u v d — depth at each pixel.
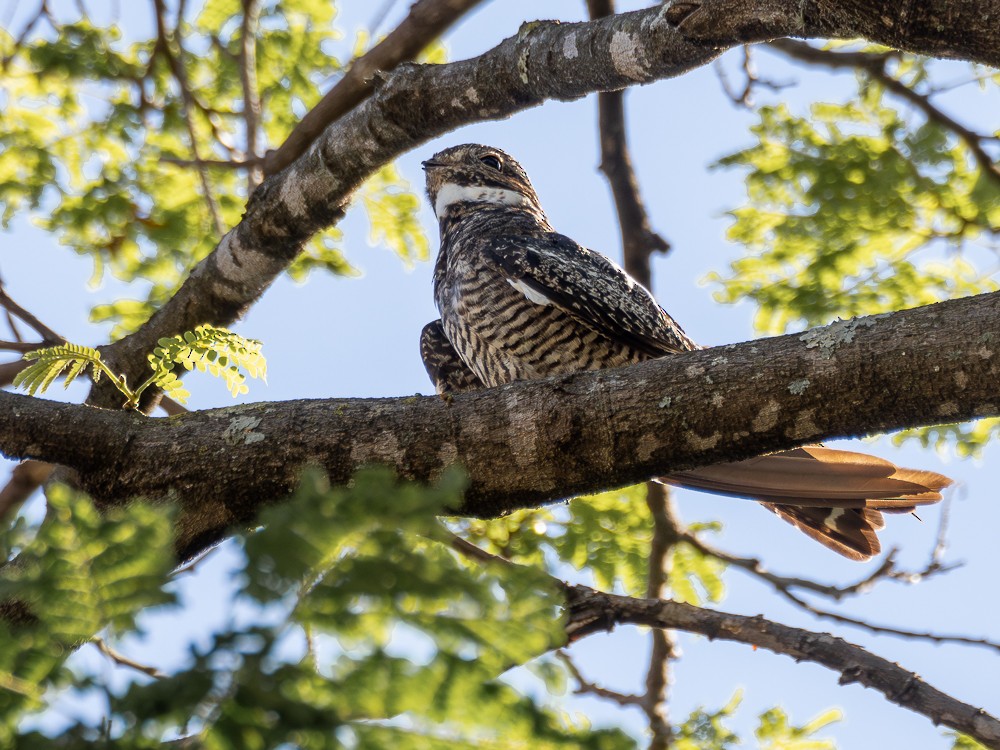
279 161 11.05
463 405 7.00
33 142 14.52
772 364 6.59
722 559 11.38
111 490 7.12
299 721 3.32
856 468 8.08
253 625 3.36
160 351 7.62
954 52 6.66
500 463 6.91
